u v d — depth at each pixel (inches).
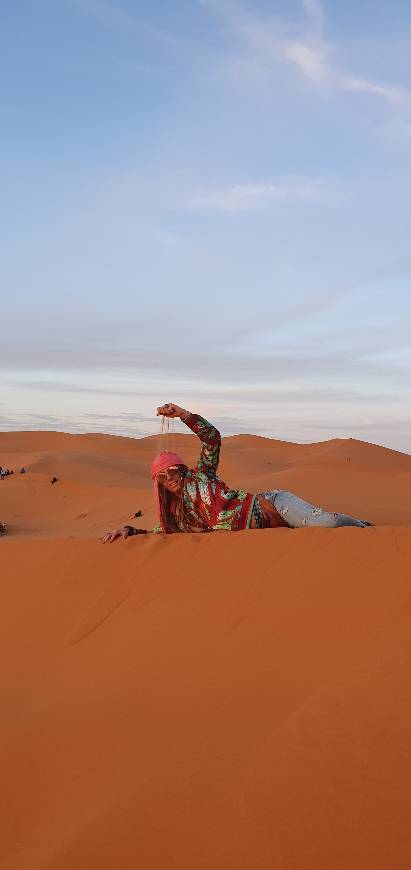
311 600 150.5
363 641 135.3
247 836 98.2
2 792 135.6
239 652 148.4
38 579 206.2
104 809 115.0
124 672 160.1
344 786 102.0
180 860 97.9
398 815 96.2
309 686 130.6
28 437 2201.0
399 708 113.0
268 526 207.6
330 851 93.4
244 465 1510.8
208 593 169.6
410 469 1747.0
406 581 142.2
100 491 912.3
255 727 124.6
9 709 163.8
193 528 214.2
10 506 874.1
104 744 136.7
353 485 970.1
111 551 200.5
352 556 154.0
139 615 179.6
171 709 140.3
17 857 115.3
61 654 182.4
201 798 108.3
